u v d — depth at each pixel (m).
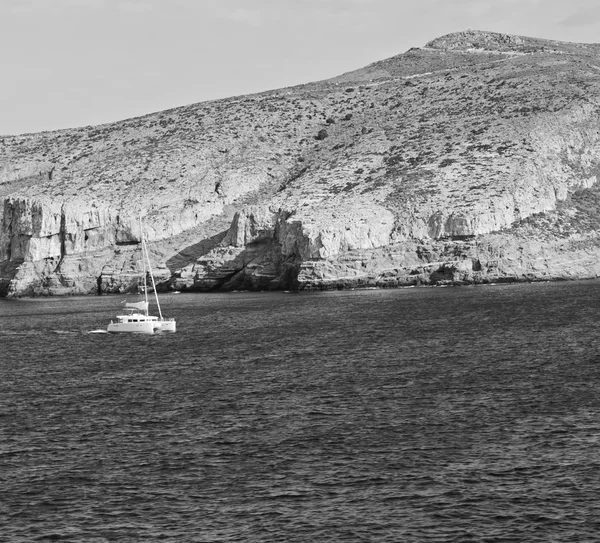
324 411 66.69
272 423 63.47
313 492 49.31
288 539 43.59
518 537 43.31
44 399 74.50
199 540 43.72
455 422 62.25
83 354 103.75
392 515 46.00
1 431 63.47
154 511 47.34
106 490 50.47
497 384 74.38
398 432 60.25
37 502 48.97
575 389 71.31
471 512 46.16
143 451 57.44
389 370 82.88
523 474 51.03
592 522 44.69
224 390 75.62
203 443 58.88
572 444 56.06
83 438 61.00
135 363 94.06
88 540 44.06
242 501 48.31
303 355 94.25
